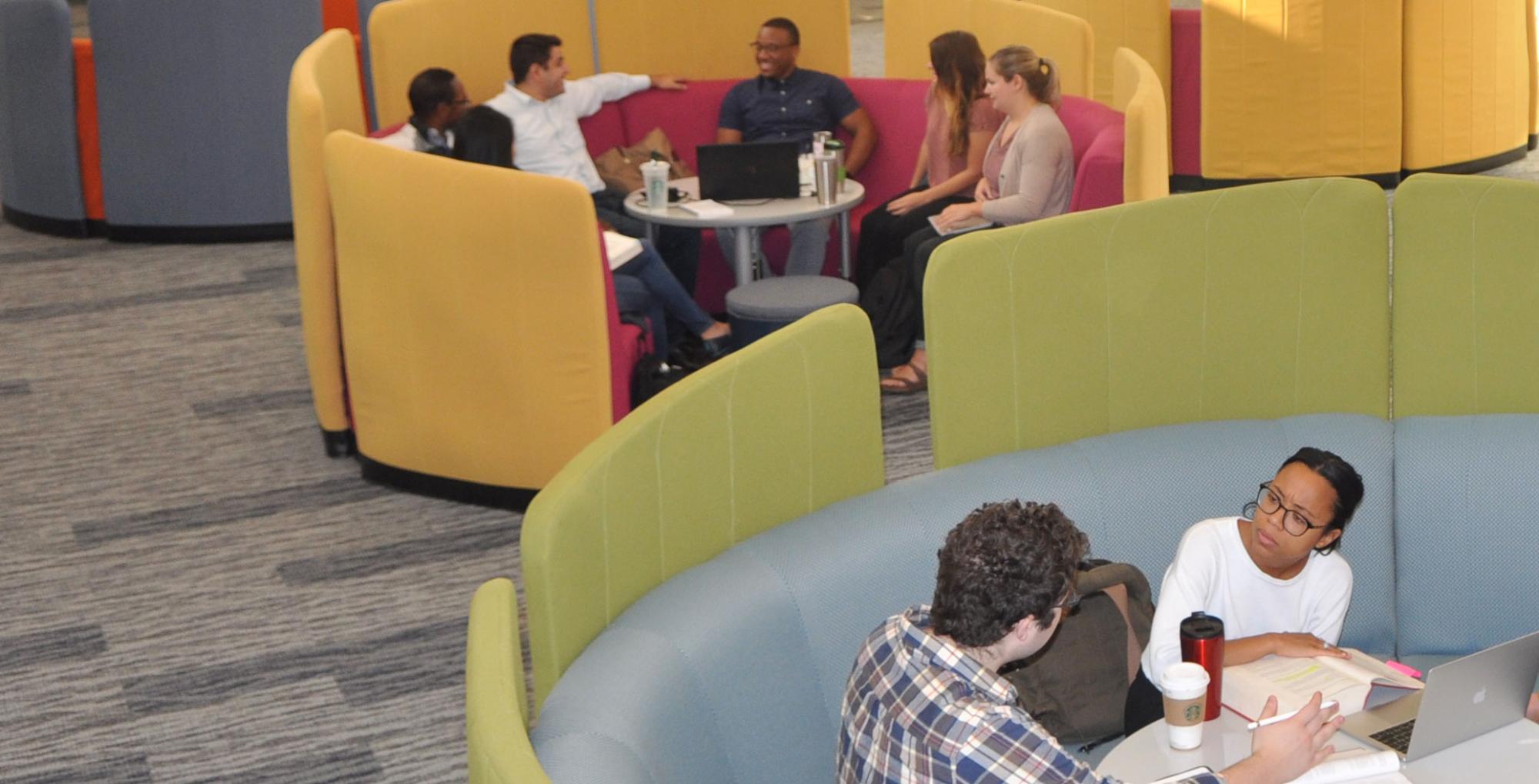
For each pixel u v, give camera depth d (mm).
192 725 3658
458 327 4504
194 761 3506
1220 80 7527
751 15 6750
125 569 4457
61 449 5312
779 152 5797
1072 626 2904
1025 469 3244
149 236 7730
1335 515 2799
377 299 4645
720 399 2855
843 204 5762
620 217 6090
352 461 5152
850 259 6195
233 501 4871
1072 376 3398
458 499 4766
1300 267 3459
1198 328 3459
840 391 3105
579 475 2525
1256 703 2602
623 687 2398
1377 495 3354
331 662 3916
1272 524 2826
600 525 2574
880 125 6453
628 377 4746
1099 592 2957
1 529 4730
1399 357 3510
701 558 2879
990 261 3268
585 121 6508
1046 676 2879
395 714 3682
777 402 2977
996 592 2051
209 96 7488
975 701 1988
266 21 7406
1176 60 7730
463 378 4574
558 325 4363
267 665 3914
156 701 3766
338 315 4992
